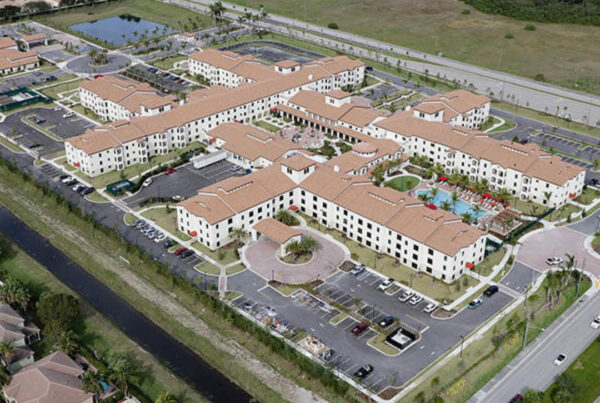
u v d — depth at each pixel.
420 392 146.38
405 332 164.88
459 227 193.75
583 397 145.38
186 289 180.62
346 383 148.88
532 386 148.88
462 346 161.38
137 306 179.12
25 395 138.50
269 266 194.00
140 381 151.50
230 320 168.00
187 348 164.38
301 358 155.12
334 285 185.88
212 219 198.38
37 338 163.00
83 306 178.00
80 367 148.88
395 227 195.38
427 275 191.38
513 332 164.50
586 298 180.62
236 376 154.38
